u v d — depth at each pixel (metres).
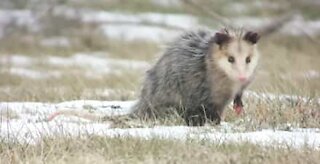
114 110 22.53
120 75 34.72
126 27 51.94
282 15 51.62
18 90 28.72
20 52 45.06
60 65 39.94
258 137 17.47
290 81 26.78
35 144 16.81
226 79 19.27
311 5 54.62
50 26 50.38
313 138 17.47
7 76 34.34
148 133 17.83
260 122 19.30
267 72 33.22
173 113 20.00
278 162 14.93
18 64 40.28
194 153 15.34
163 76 20.19
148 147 16.12
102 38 48.72
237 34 19.33
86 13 53.25
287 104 21.09
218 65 19.17
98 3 56.12
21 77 34.41
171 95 20.06
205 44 19.52
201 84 19.52
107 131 18.28
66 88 29.00
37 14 51.31
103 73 36.22
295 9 52.97
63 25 50.59
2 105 23.64
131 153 15.88
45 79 33.56
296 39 47.00
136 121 19.73
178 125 19.53
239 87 19.48
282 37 47.38
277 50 43.03
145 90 20.77
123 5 56.59
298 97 21.44
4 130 19.02
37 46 46.59
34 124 19.70
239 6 55.00
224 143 16.44
